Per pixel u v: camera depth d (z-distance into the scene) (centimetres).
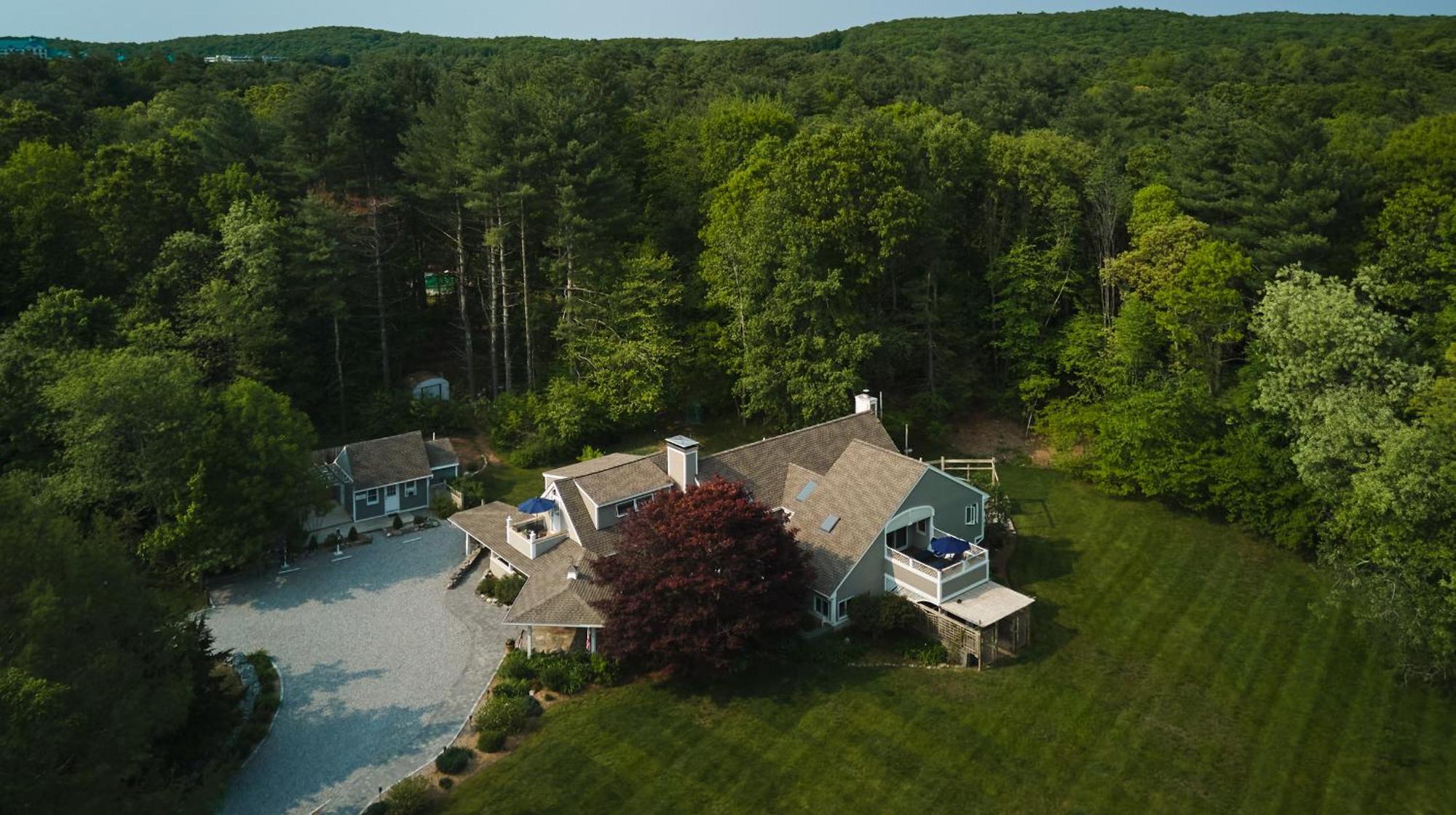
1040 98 8856
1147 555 4334
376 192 6156
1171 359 5347
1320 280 4434
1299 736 2995
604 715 3069
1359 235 5359
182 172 5722
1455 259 4772
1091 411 5306
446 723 3041
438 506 4812
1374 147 6025
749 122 6612
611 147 6781
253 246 5188
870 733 2977
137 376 3734
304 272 5344
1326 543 4044
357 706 3131
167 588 3825
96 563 2462
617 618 3164
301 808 2636
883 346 5503
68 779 2027
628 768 2806
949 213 6012
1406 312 5041
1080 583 4066
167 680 2488
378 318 5906
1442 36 12500
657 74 11400
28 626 2136
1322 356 4178
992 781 2761
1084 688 3247
